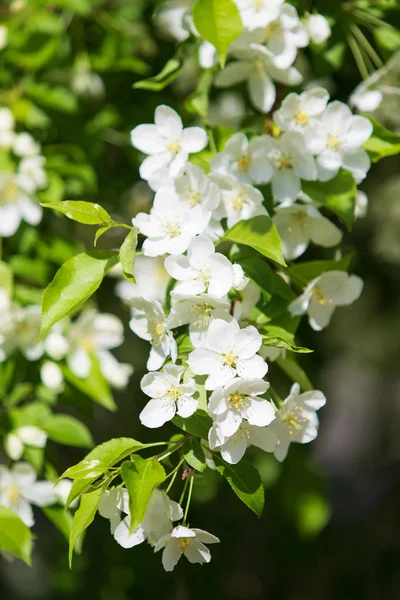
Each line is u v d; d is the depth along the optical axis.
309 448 1.27
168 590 1.26
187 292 0.91
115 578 1.27
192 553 0.92
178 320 0.92
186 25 1.03
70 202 0.91
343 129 0.98
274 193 0.98
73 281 0.92
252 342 0.90
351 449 3.30
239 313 0.94
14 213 1.08
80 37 1.15
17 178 1.08
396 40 1.06
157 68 1.19
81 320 1.07
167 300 0.96
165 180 0.95
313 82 1.11
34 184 1.08
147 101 1.18
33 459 1.04
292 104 0.97
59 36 1.11
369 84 1.04
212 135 1.00
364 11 1.06
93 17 1.15
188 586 1.28
